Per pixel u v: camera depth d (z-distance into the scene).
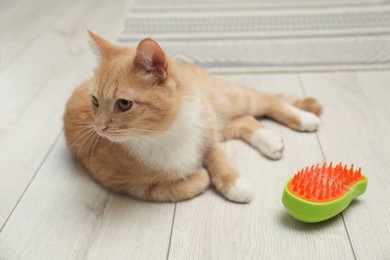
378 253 0.99
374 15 2.27
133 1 2.72
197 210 1.16
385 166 1.26
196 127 1.21
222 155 1.29
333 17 2.28
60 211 1.19
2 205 1.22
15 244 1.08
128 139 1.11
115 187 1.24
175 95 1.11
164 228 1.10
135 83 1.06
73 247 1.06
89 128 1.26
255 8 2.47
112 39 2.17
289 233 1.06
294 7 2.45
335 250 1.00
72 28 2.38
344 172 1.13
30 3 2.82
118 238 1.08
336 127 1.46
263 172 1.28
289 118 1.47
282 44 2.04
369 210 1.11
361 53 1.90
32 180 1.32
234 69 1.84
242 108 1.50
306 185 1.08
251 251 1.01
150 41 1.01
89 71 1.93
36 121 1.61
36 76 1.92
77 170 1.36
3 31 2.40
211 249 1.03
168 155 1.18
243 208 1.15
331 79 1.75
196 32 2.21
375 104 1.57
